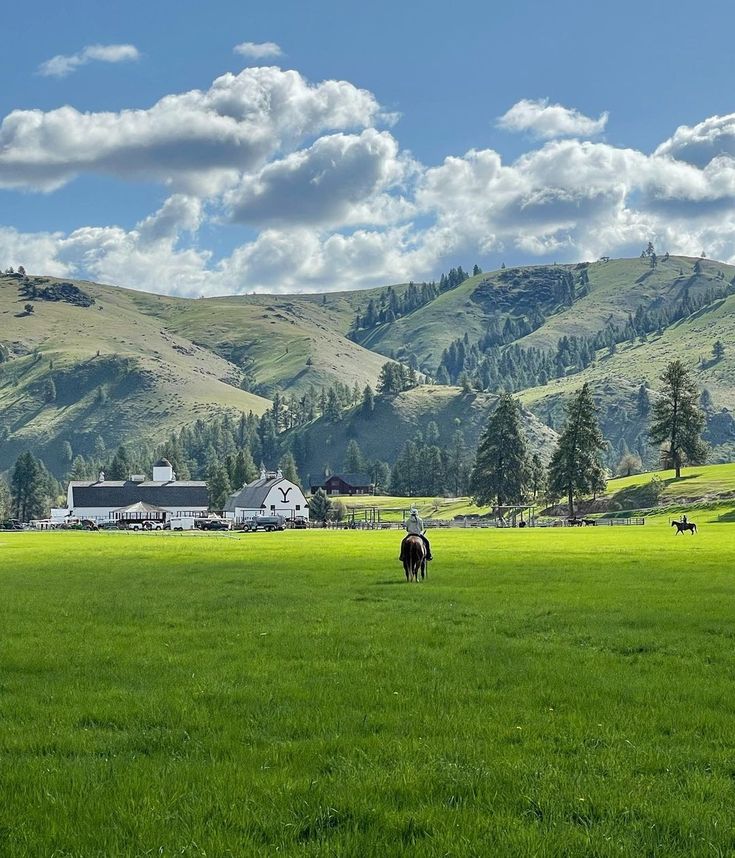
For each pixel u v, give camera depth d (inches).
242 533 5078.7
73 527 7337.6
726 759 496.7
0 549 3078.2
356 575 1707.7
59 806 422.0
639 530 4581.7
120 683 701.9
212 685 683.4
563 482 6732.3
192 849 372.5
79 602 1278.3
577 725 565.6
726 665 765.3
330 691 660.7
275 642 888.9
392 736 540.1
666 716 587.5
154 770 475.2
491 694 651.5
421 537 1630.2
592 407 6806.1
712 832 391.9
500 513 7721.5
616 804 423.8
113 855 366.0
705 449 7696.9
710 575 1647.4
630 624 1012.5
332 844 377.4
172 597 1333.7
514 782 454.6
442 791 443.5
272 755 501.0
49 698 648.4
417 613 1111.0
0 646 880.3
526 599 1255.5
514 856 366.0
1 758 503.5
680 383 7677.2
